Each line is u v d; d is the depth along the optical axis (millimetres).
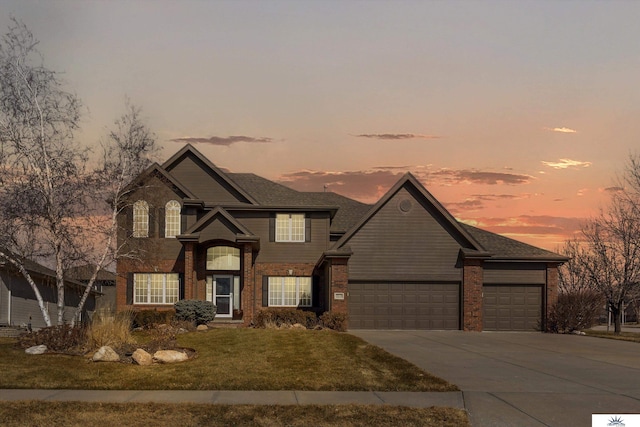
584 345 25047
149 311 30125
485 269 33031
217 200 36344
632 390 14844
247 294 33688
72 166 23953
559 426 11891
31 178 23406
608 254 40406
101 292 43469
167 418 12367
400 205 32531
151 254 31781
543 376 16672
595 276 40938
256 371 16703
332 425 12109
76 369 16672
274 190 38094
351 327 31797
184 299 32938
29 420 12156
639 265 37156
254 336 22781
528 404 13445
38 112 23797
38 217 23516
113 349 18500
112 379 15688
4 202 23000
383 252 32281
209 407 13078
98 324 20531
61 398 13828
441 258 32344
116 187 25516
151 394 14344
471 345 24141
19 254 23719
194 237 33188
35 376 15758
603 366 18656
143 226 34531
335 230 37344
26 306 32000
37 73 23859
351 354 19141
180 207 35250
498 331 32750
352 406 13266
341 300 31281
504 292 33094
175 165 36531
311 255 36250
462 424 12086
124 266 34656
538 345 24750
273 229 36281
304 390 14906
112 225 25766
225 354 19172
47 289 34844
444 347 23141
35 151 23578
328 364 17625
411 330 31656
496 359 19906
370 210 32281
